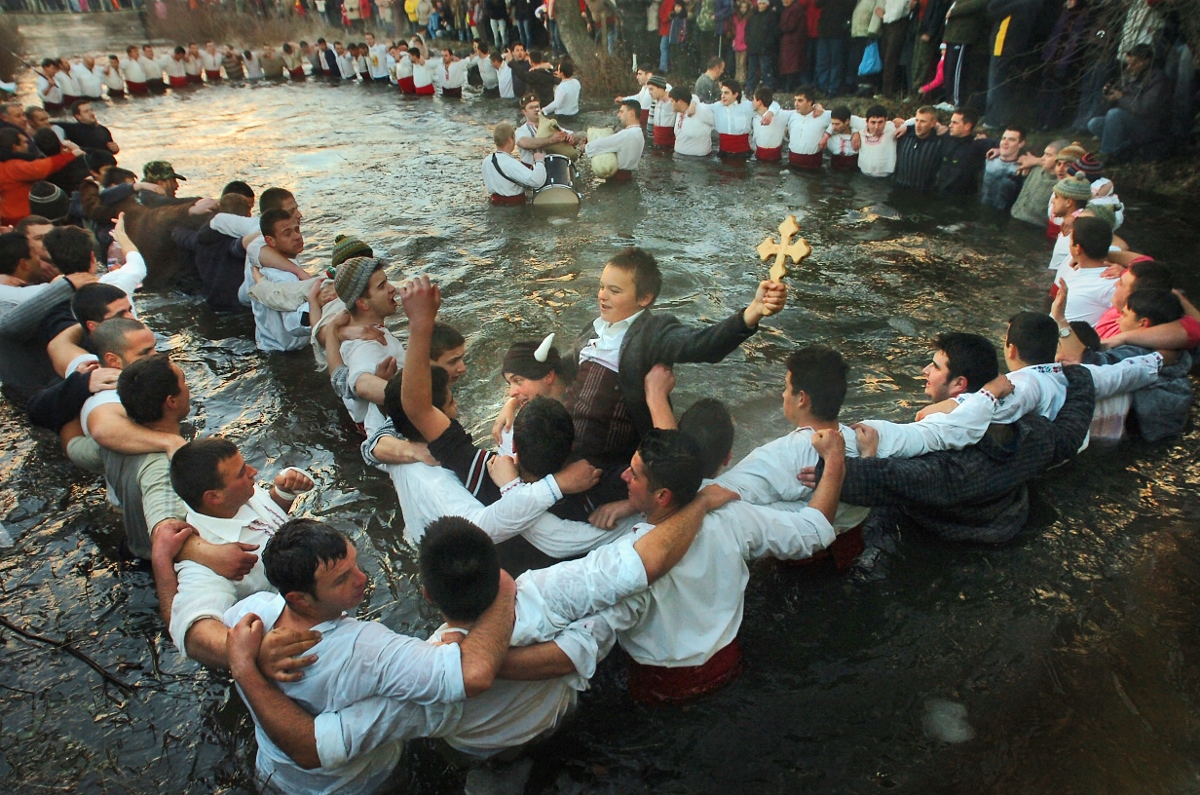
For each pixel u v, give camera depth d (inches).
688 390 207.5
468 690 96.0
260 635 97.2
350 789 106.9
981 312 247.0
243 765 114.9
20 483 178.7
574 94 559.8
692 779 111.1
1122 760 111.6
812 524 123.3
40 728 121.5
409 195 386.9
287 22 1129.4
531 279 281.4
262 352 237.5
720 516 118.2
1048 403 156.3
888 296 259.6
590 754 115.1
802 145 403.9
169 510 135.2
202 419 202.5
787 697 123.0
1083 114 387.5
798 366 135.6
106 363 162.9
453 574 97.0
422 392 127.3
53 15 1322.6
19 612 142.7
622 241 314.5
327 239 328.5
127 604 143.9
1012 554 150.7
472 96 685.3
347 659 97.4
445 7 929.5
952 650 131.0
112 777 113.8
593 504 129.9
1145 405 180.2
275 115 625.9
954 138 351.3
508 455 138.3
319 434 195.0
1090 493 166.6
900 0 448.1
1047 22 382.3
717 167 419.5
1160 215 310.8
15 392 215.9
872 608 139.8
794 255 119.6
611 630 110.0
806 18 501.4
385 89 752.3
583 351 145.8
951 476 143.9
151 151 507.5
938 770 111.0
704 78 478.0
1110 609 137.9
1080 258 214.1
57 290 201.2
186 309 266.5
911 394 203.9
